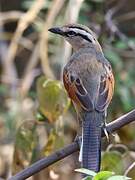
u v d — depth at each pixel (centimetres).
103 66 1073
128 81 1609
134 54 1661
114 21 1739
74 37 1174
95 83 1037
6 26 1977
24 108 1573
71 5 1486
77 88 1032
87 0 1677
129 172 1047
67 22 1480
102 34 1609
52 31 1191
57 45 1540
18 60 1888
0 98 1677
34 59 1573
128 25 1847
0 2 1967
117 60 1595
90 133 971
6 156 1583
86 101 1005
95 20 1670
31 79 1608
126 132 1369
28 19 1595
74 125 1537
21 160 1186
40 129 1212
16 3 1983
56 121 1192
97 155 941
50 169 1236
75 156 1540
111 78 1060
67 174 1534
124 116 970
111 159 1145
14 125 1570
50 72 1480
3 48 1806
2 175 1572
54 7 1537
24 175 933
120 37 1656
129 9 1873
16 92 1677
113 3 1722
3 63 1736
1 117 1634
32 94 1588
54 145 1198
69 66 1071
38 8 1595
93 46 1167
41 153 1195
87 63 1072
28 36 1750
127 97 1573
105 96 1022
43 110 1187
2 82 1692
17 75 1844
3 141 1597
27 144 1184
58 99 1180
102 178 827
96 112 995
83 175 879
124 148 1200
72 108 1533
